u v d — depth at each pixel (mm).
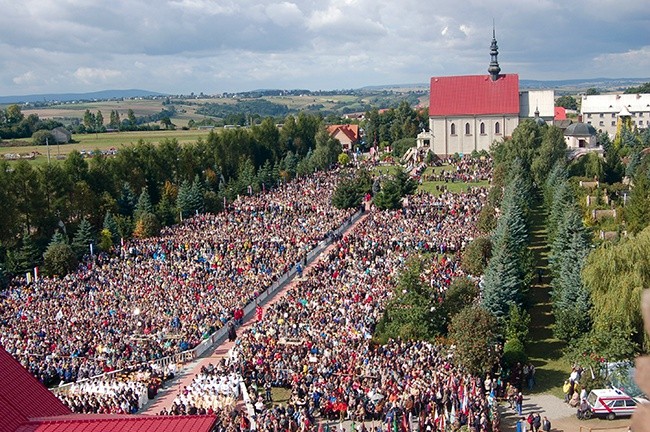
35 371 52781
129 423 22578
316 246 90438
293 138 184875
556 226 83625
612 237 77875
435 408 43094
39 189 105000
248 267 80312
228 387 47625
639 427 4512
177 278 75688
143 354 55750
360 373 48750
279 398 49406
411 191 117125
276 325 59625
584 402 44250
